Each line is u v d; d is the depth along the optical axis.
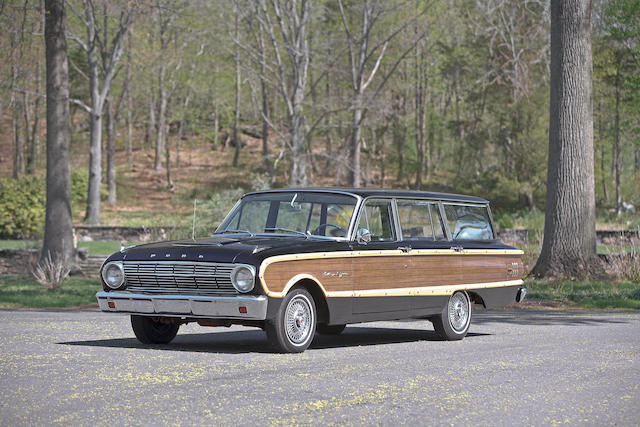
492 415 6.97
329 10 59.34
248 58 58.44
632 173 73.44
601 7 50.66
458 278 12.46
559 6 24.28
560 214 24.38
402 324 15.20
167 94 79.25
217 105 83.81
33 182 44.12
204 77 75.75
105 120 82.38
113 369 8.95
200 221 32.03
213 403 7.23
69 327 13.55
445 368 9.41
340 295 10.70
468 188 63.94
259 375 8.70
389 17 56.91
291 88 64.25
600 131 64.62
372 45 57.44
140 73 67.94
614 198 69.62
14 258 29.19
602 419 6.88
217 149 89.38
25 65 41.97
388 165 80.62
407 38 52.72
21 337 11.98
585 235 24.28
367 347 11.41
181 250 10.37
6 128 92.75
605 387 8.35
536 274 24.64
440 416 6.89
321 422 6.59
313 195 11.41
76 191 63.91
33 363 9.32
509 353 10.84
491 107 61.62
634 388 8.30
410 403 7.38
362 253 10.98
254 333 13.26
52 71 27.97
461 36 58.38
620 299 20.12
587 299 20.27
